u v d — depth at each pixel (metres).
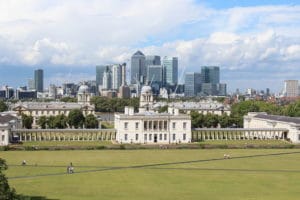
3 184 137.75
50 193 178.38
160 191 183.88
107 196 174.12
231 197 173.50
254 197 173.62
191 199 170.25
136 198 171.25
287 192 182.75
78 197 172.00
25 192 180.00
